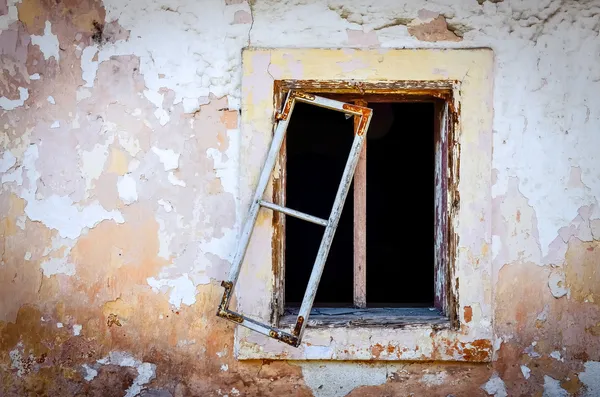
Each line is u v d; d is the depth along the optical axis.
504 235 2.70
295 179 5.10
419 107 4.55
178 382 2.73
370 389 2.73
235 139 2.71
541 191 2.70
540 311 2.71
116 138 2.71
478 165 2.69
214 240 2.71
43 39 2.72
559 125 2.71
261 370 2.72
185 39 2.72
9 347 2.72
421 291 4.88
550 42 2.71
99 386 2.73
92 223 2.72
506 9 2.71
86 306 2.72
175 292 2.72
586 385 2.71
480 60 2.69
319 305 3.02
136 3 2.72
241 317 2.54
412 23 2.71
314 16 2.72
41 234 2.72
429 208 4.79
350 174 2.59
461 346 2.68
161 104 2.71
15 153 2.72
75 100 2.72
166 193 2.71
